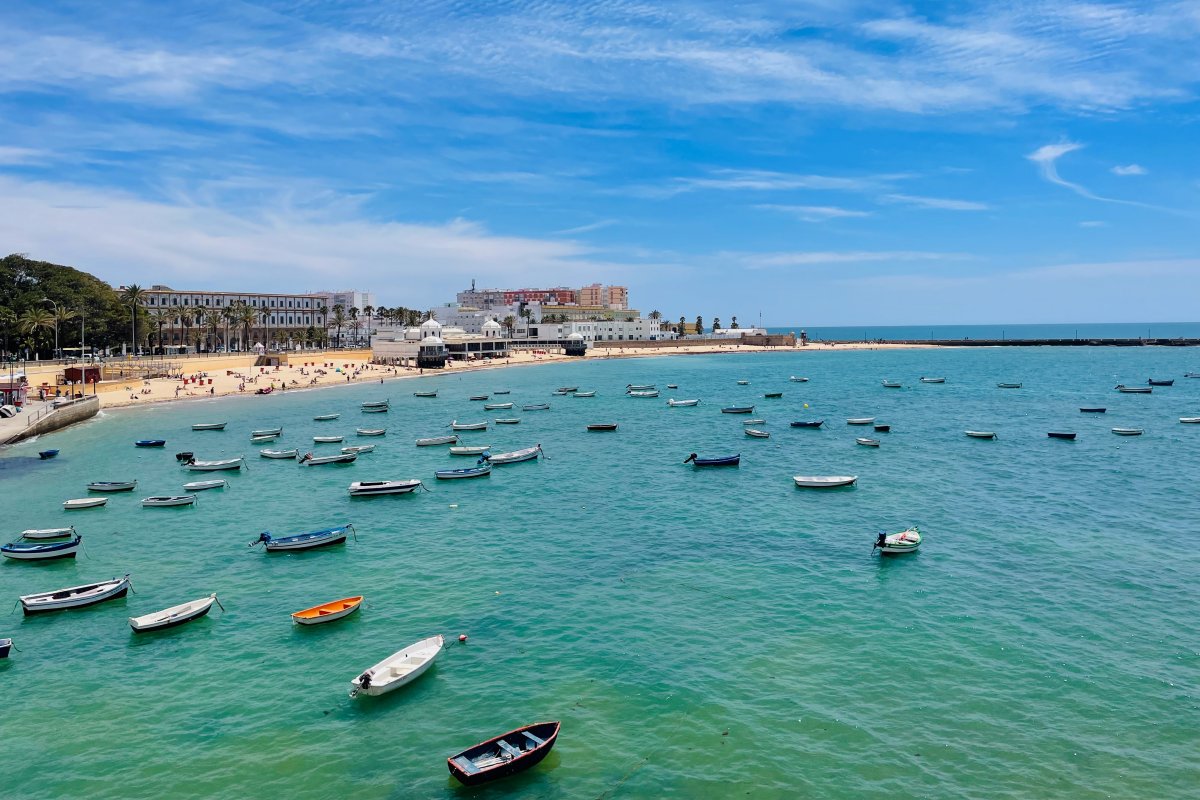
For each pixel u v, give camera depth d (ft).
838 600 140.77
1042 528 183.42
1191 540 172.45
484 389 547.08
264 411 423.23
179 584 154.61
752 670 114.73
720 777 90.12
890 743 96.12
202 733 100.83
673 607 138.72
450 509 211.00
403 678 110.42
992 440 309.63
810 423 354.74
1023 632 126.11
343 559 168.25
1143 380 572.10
